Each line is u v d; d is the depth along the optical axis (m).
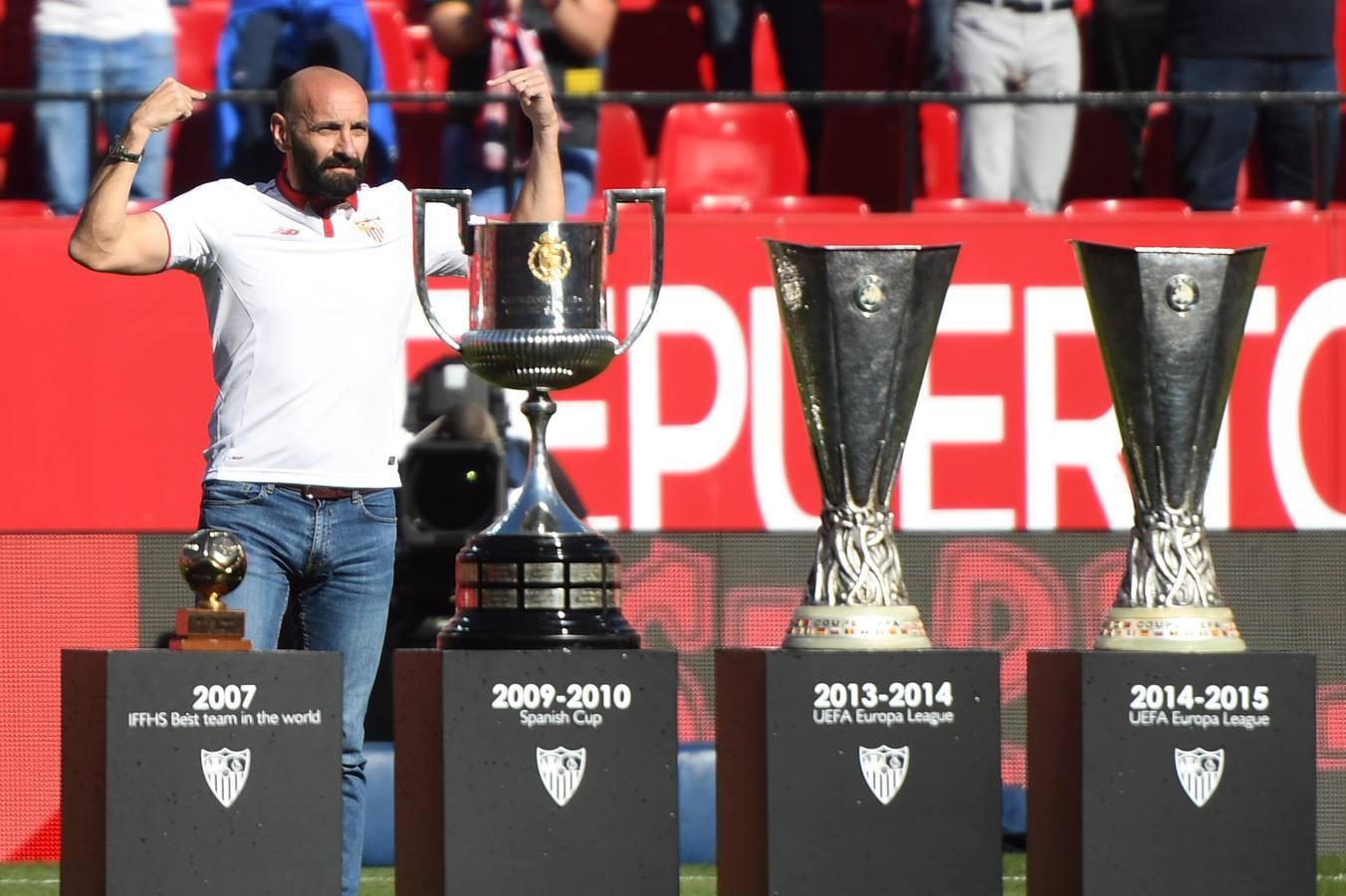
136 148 13.44
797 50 27.34
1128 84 26.53
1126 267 11.81
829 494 11.83
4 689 21.02
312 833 10.98
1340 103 23.89
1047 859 11.77
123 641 21.19
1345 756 21.64
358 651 14.16
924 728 11.30
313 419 13.84
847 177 27.05
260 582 13.77
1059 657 11.60
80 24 24.56
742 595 21.66
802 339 11.80
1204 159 25.09
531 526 11.48
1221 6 24.95
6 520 21.06
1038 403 21.83
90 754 10.80
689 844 20.36
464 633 11.27
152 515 21.23
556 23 24.28
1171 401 11.86
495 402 20.83
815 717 11.21
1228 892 11.43
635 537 21.56
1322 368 22.02
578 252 11.88
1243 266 11.88
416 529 19.59
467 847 10.91
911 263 11.70
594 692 11.05
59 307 21.17
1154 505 11.96
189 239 13.77
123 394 21.23
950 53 25.86
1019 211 25.25
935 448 21.73
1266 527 21.91
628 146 27.11
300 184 13.93
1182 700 11.41
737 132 27.48
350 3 24.61
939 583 21.70
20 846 20.88
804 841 11.19
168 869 10.65
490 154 23.78
